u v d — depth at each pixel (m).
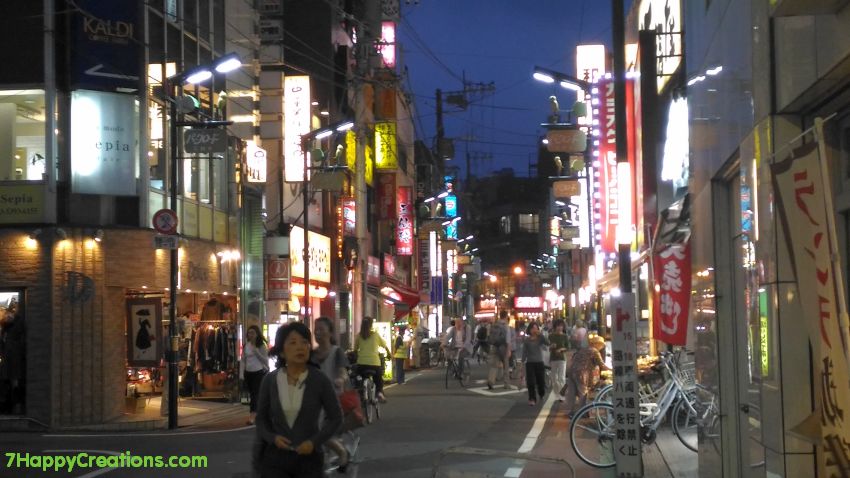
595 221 27.25
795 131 7.31
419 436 17.08
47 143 19.95
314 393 6.89
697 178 11.15
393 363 32.94
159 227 19.34
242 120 28.14
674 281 13.39
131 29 21.02
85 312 20.20
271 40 33.62
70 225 20.17
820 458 6.86
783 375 7.02
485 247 109.69
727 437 9.95
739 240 9.85
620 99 13.59
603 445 14.03
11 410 19.86
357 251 39.34
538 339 23.33
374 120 47.94
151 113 21.88
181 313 25.97
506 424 19.08
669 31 21.14
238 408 23.48
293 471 6.79
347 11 44.31
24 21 20.05
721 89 9.48
